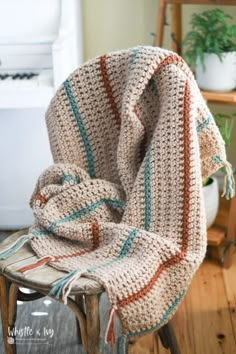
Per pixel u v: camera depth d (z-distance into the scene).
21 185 2.46
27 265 1.26
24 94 2.01
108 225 1.32
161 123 1.29
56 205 1.37
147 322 1.22
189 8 2.34
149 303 1.21
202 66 2.04
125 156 1.36
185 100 1.28
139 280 1.20
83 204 1.37
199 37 2.06
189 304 1.95
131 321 1.20
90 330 1.21
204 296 1.99
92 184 1.37
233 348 1.73
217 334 1.79
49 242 1.34
